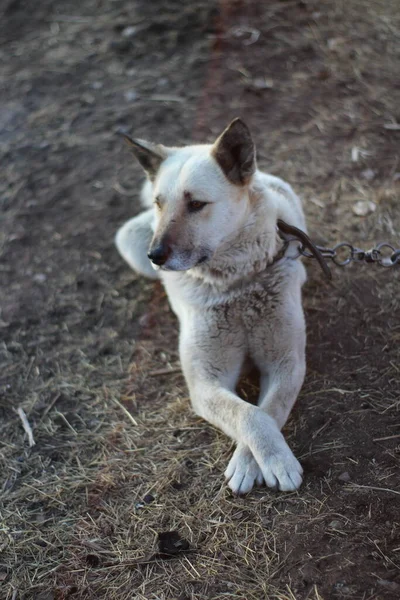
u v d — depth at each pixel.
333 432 3.39
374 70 6.29
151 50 7.23
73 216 5.53
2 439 3.81
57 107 6.77
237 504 3.10
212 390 3.48
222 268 3.54
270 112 6.13
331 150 5.57
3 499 3.42
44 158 6.16
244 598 2.69
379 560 2.72
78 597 2.85
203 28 7.30
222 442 3.50
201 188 3.31
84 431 3.79
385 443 3.26
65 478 3.49
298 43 6.80
